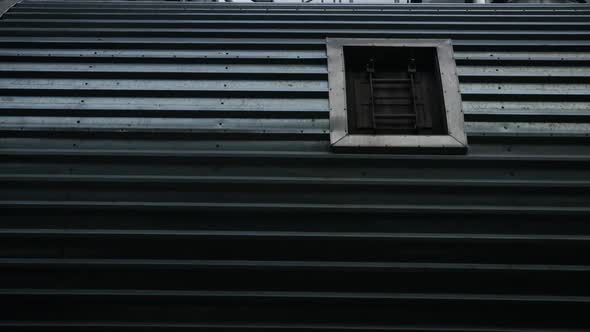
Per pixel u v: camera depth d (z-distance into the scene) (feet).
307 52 10.57
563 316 7.68
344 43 10.51
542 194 8.51
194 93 9.76
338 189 8.58
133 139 9.17
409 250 8.05
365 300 7.74
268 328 7.58
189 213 8.38
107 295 7.75
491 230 8.17
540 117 9.31
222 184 8.64
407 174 8.71
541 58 10.41
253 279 7.91
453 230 8.18
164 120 9.37
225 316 7.72
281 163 8.84
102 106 9.57
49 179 8.64
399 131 9.40
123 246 8.11
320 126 9.27
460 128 9.07
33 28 11.69
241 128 9.22
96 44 10.92
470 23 11.66
